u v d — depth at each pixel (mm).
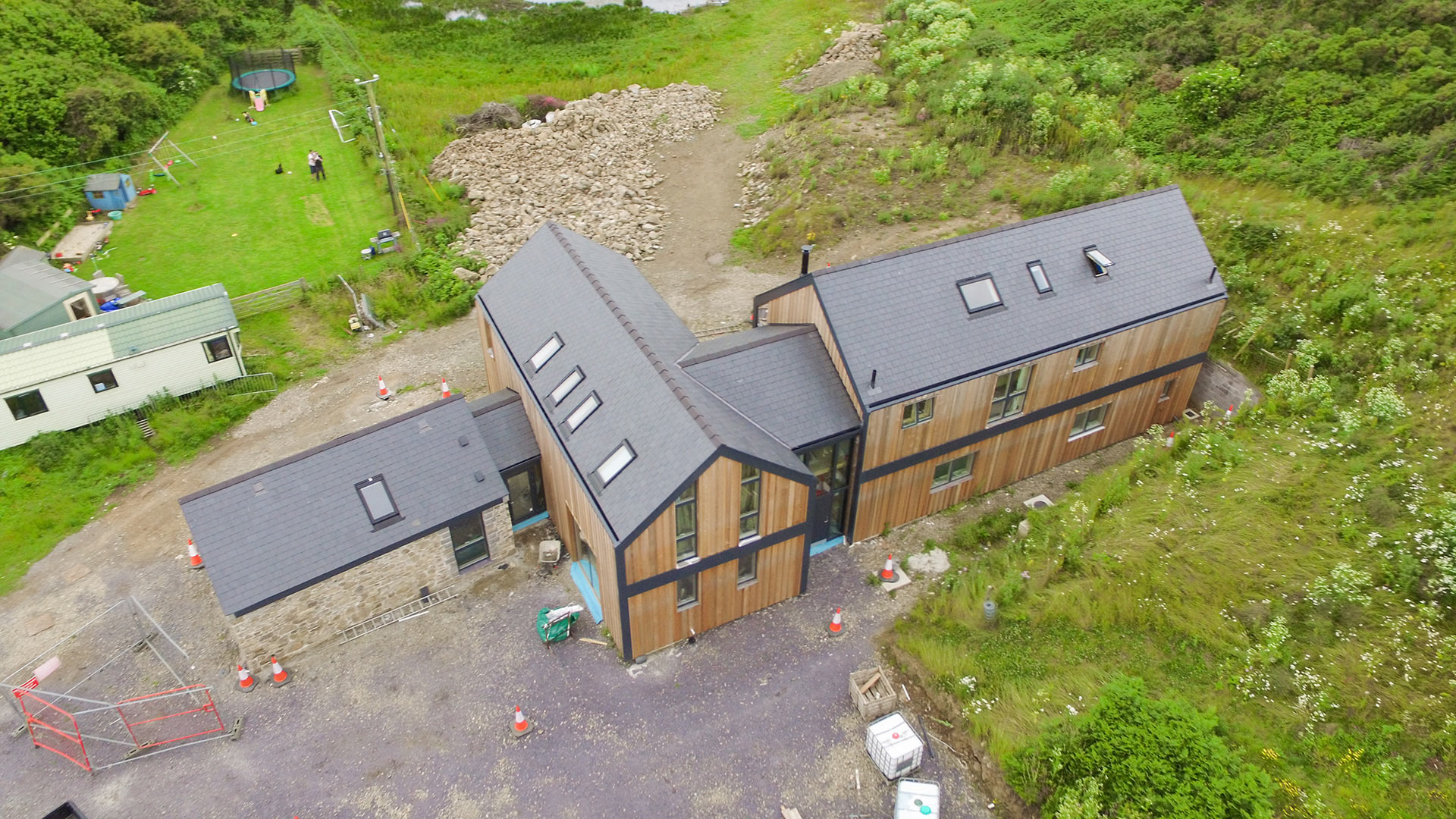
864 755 16328
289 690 17734
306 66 47594
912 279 19906
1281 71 33219
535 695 17562
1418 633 15812
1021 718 16016
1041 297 20844
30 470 23047
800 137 36656
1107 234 22141
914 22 45250
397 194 33688
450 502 18906
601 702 17391
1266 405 21797
